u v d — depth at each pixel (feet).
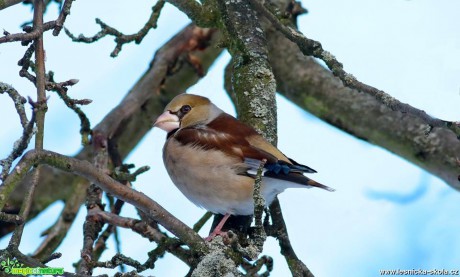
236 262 29.12
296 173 33.53
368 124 48.11
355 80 31.81
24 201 25.66
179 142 35.83
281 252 35.19
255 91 37.14
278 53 50.26
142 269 30.96
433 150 46.32
